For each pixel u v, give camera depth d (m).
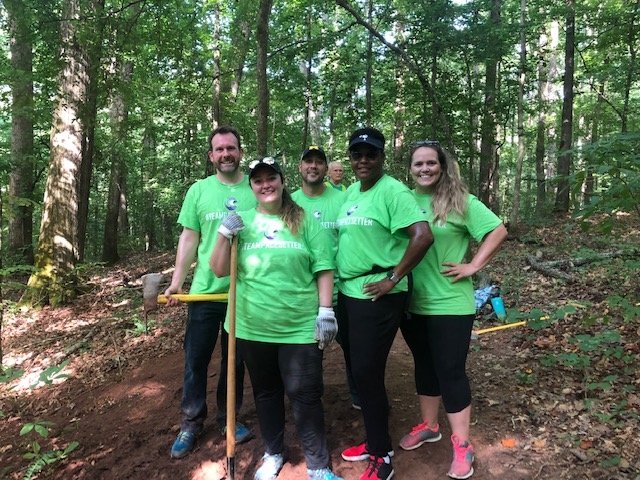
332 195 3.53
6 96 9.55
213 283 3.16
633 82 14.19
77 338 6.90
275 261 2.58
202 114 14.06
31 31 8.02
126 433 3.70
